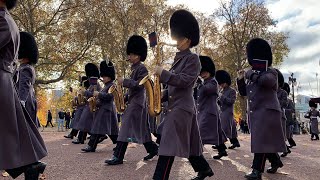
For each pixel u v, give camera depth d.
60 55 32.22
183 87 4.76
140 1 34.53
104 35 32.16
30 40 6.29
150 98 4.94
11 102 3.59
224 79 10.74
